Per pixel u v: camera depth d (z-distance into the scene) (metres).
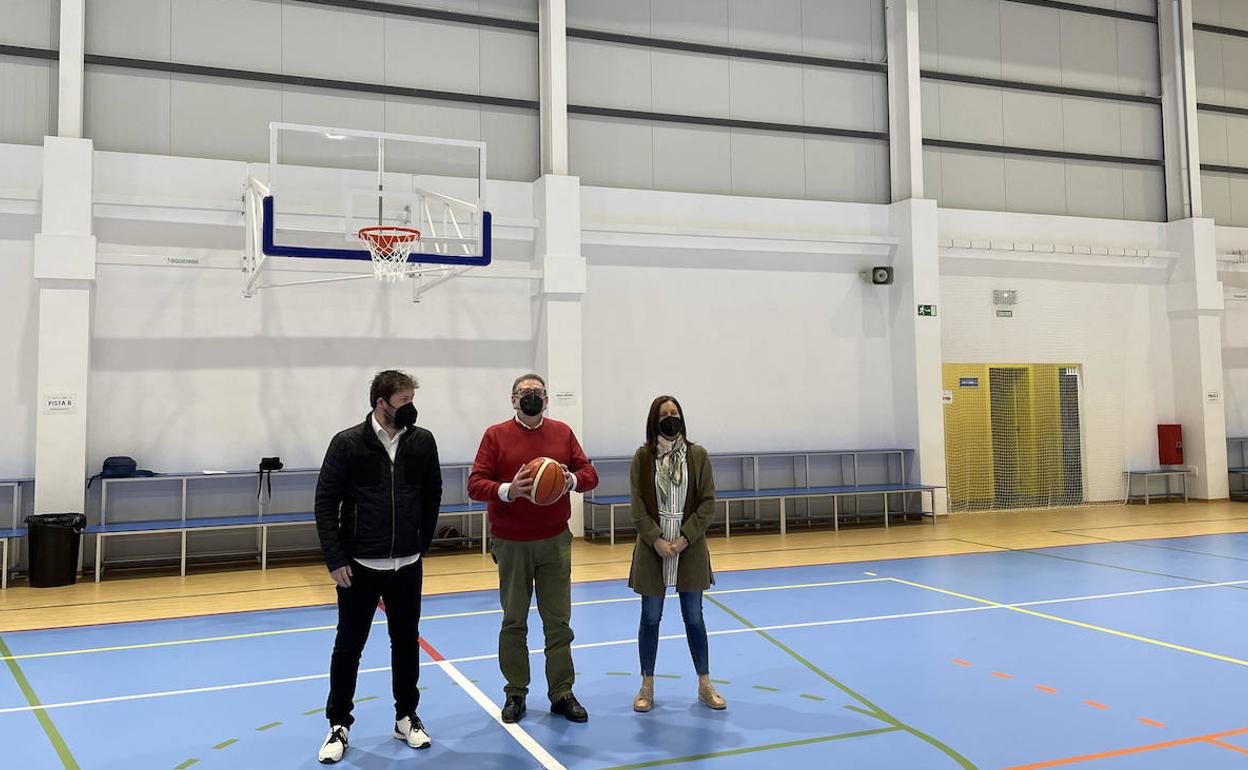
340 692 3.64
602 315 10.59
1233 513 11.67
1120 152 13.20
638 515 4.15
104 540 8.70
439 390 9.87
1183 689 4.36
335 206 9.27
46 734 3.88
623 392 10.63
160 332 8.91
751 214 11.25
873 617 6.05
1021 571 7.82
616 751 3.60
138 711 4.20
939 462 11.56
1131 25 13.39
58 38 8.80
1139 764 3.39
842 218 11.66
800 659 4.98
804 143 11.63
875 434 11.75
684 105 11.10
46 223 8.28
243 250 9.23
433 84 10.09
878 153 12.02
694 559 4.16
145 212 8.87
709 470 4.21
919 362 11.50
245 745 3.72
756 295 11.27
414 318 9.81
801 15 11.73
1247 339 13.78
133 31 9.05
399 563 3.70
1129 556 8.55
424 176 9.03
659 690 4.44
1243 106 14.00
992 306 12.37
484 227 8.38
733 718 3.99
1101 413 12.91
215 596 7.25
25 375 8.52
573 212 10.08
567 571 4.12
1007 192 12.52
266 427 9.23
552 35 10.16
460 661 5.09
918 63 11.79
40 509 8.18
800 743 3.66
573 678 4.13
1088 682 4.49
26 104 8.70
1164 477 13.33
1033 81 12.74
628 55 10.89
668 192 10.90
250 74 9.40
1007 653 5.07
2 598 7.22
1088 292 12.91
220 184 9.15
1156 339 13.27
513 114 10.37
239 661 5.15
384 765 3.49
